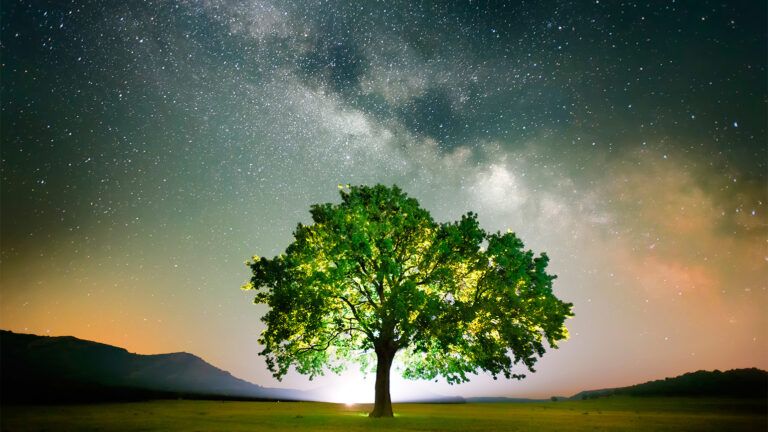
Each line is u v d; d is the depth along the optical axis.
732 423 18.27
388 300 19.34
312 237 22.61
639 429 15.29
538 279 21.34
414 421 18.44
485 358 20.69
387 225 21.98
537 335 21.09
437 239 22.19
